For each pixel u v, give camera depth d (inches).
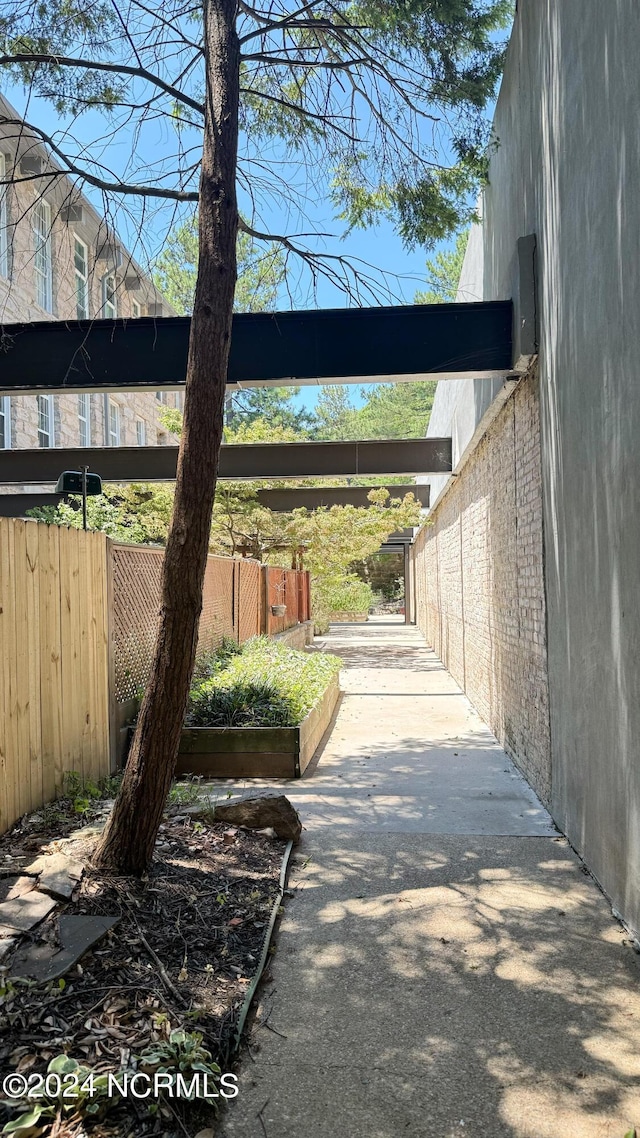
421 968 119.6
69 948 108.1
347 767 254.5
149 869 139.7
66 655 190.5
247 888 143.4
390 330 241.4
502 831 184.1
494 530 298.2
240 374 245.9
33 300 538.6
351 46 216.1
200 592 136.6
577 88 153.9
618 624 134.3
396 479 1350.9
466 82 211.6
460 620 450.3
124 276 220.2
